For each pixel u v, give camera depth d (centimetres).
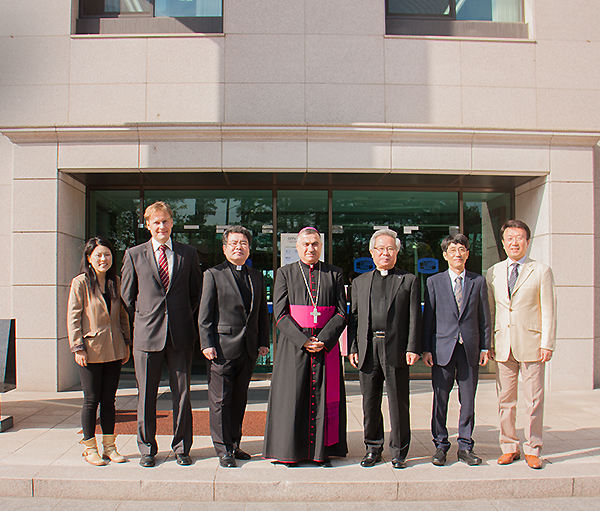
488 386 587
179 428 325
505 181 620
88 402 326
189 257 344
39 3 600
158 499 299
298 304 335
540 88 609
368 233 643
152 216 332
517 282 340
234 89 594
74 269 592
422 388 579
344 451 336
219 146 560
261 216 641
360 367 331
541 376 335
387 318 326
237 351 329
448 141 568
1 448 358
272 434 328
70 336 321
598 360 604
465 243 339
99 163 557
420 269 645
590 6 620
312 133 558
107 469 316
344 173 577
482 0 641
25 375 545
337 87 596
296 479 302
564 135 564
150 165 558
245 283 343
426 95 602
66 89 595
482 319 338
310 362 332
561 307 567
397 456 323
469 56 607
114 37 598
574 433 400
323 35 600
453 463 331
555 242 570
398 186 645
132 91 595
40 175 556
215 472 312
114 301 343
